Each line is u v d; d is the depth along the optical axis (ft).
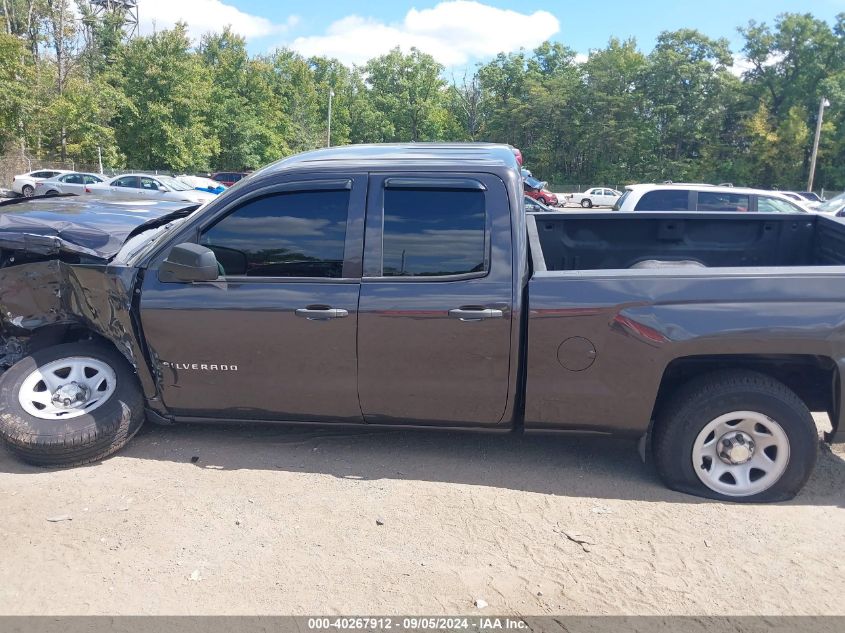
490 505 11.64
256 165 162.50
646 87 219.41
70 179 92.89
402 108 242.99
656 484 12.48
